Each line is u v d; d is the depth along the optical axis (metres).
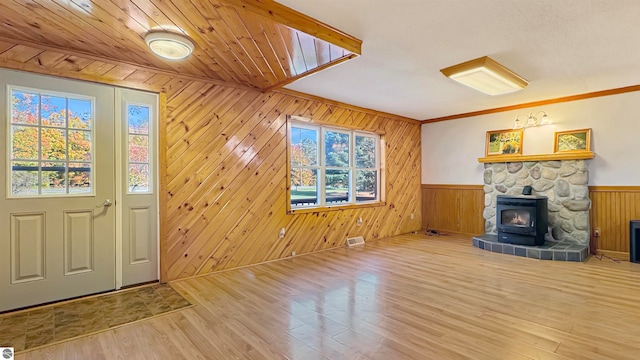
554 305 2.60
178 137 3.27
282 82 3.58
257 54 2.74
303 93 4.33
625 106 4.12
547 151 4.77
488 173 5.29
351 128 5.09
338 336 2.11
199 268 3.43
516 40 2.69
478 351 1.92
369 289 3.00
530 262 3.95
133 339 2.07
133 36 2.40
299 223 4.36
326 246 4.68
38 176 2.60
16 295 2.50
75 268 2.76
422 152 6.42
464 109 5.41
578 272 3.51
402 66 3.30
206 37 2.40
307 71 3.22
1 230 2.44
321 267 3.75
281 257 4.14
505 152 5.20
